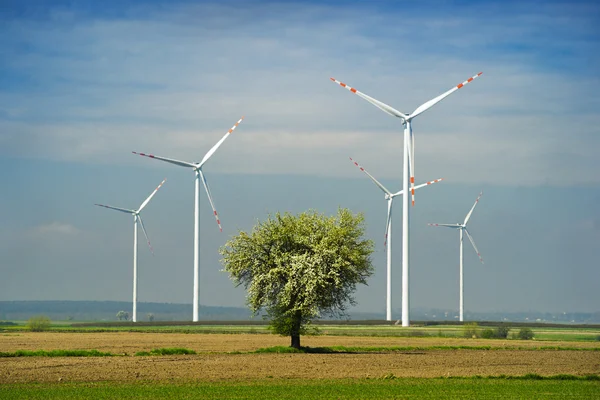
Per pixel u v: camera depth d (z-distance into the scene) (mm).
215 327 161250
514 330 162125
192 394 48000
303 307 74250
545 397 48500
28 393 47875
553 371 62875
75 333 130500
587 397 48812
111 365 63438
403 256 139375
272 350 77750
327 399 46719
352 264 74938
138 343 95938
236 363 65375
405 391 50156
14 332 135375
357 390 50344
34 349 83062
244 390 49781
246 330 143875
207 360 68000
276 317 77188
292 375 57438
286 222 76312
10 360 67750
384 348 86438
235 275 76500
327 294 74438
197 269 160625
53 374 57219
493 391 50688
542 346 98000
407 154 135500
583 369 64750
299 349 78438
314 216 77250
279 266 74625
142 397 46594
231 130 149250
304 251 76125
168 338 110500
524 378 57719
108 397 46469
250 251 75938
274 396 47656
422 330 142375
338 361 68125
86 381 53594
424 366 65250
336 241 75312
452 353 80938
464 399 47250
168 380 54281
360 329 148500
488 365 67250
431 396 48312
